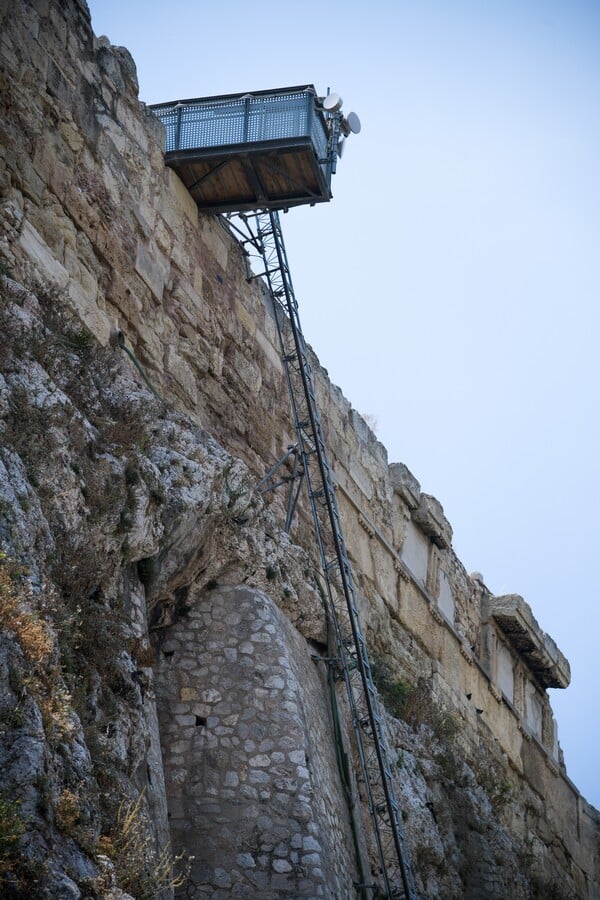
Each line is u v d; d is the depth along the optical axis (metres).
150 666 13.05
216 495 15.60
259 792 14.32
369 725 18.52
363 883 15.67
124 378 15.84
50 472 12.20
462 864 21.16
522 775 30.20
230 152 20.45
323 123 21.28
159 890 10.38
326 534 23.19
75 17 18.66
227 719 14.80
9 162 16.23
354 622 19.08
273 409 22.50
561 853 31.25
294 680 15.27
